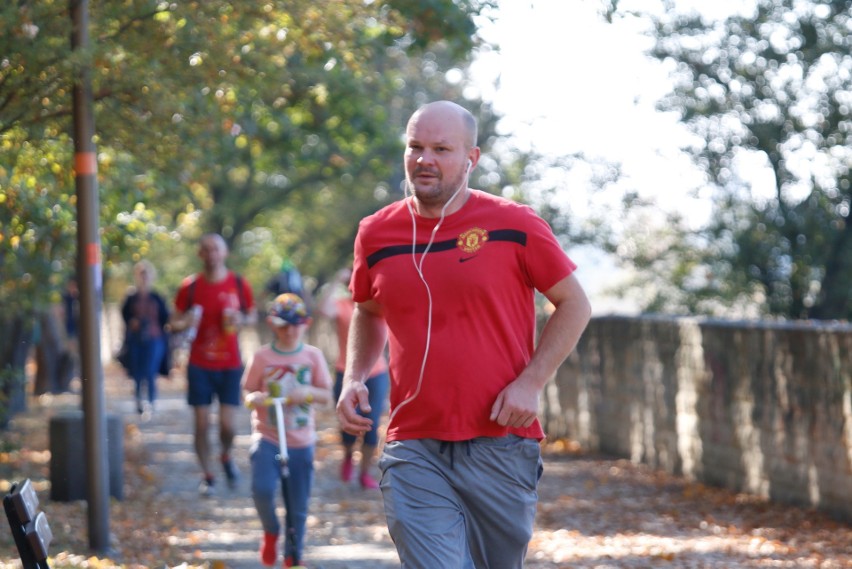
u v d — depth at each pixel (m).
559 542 21.12
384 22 23.92
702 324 28.00
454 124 10.62
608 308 51.28
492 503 10.67
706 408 27.86
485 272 10.53
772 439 24.77
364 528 22.84
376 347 11.61
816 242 44.66
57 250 24.95
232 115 23.47
